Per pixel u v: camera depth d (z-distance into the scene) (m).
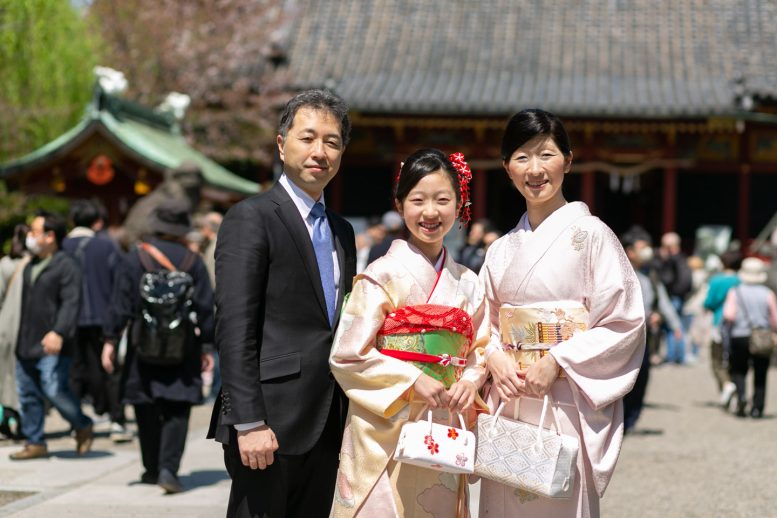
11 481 7.54
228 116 26.36
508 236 4.48
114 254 9.84
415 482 4.10
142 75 25.50
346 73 28.83
